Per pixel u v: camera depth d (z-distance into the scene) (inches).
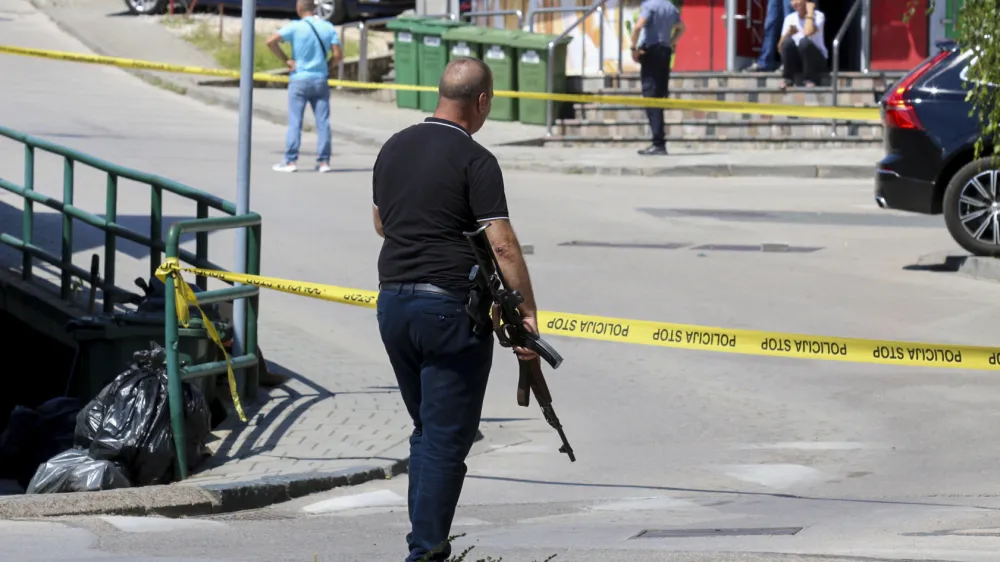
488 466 1231.5
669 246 2262.6
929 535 912.9
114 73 4227.4
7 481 1357.0
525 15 4124.0
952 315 1770.4
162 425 1174.3
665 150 3390.7
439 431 774.5
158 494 1050.7
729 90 3629.4
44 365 1868.8
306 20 2888.8
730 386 1520.7
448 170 765.9
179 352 1284.4
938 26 3782.0
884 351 1052.5
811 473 1190.9
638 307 1825.8
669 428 1360.7
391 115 3900.1
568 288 1937.7
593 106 3710.6
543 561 803.4
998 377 1547.7
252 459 1221.1
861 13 3838.6
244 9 1386.6
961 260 2050.9
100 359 1364.4
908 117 1979.6
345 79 4313.5
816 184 3065.9
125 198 2486.5
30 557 847.7
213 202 1439.5
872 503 1069.8
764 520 1007.6
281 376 1491.1
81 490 1131.9
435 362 772.6
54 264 1716.3
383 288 782.5
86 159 1622.8
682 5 3890.3
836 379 1544.0
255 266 1384.1
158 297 1402.6
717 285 1964.8
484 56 3850.9
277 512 1079.6
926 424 1355.8
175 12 5078.7
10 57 4320.9
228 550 893.8
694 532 957.2
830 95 3567.9
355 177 2886.3
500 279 762.2
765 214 2600.9
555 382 1539.1
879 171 2025.1
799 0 3592.5
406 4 4840.1
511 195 2815.0
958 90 1957.4
